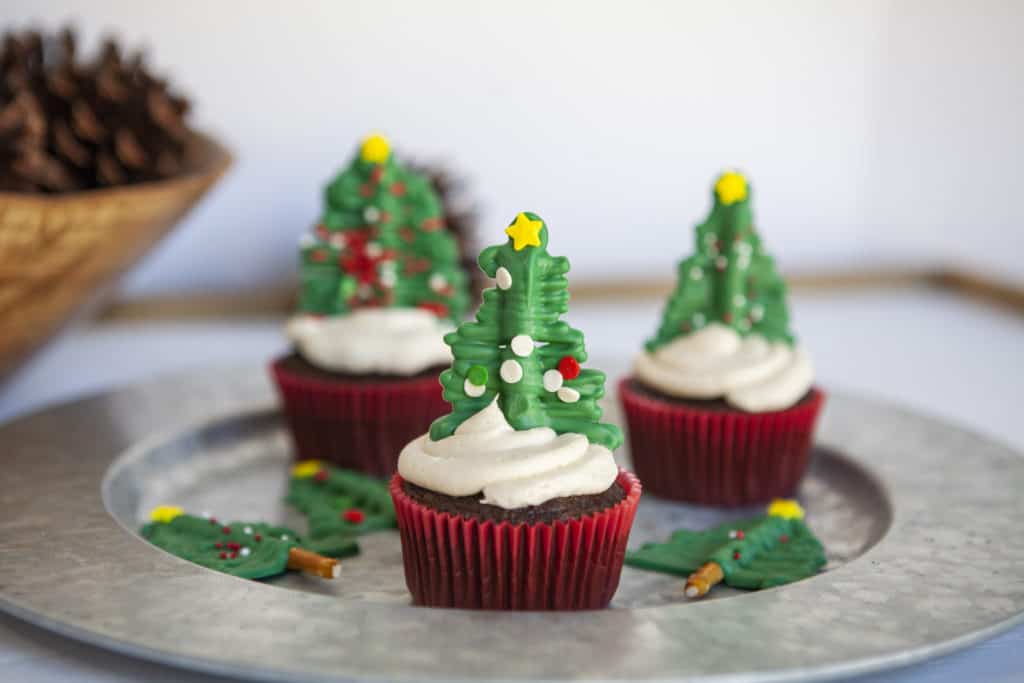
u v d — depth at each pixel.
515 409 0.45
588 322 0.83
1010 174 0.96
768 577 0.47
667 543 0.50
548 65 0.87
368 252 0.58
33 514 0.48
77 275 0.57
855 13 0.91
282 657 0.39
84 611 0.41
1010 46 0.93
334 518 0.52
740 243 0.56
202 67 0.82
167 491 0.55
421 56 0.85
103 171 0.60
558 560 0.44
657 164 0.91
